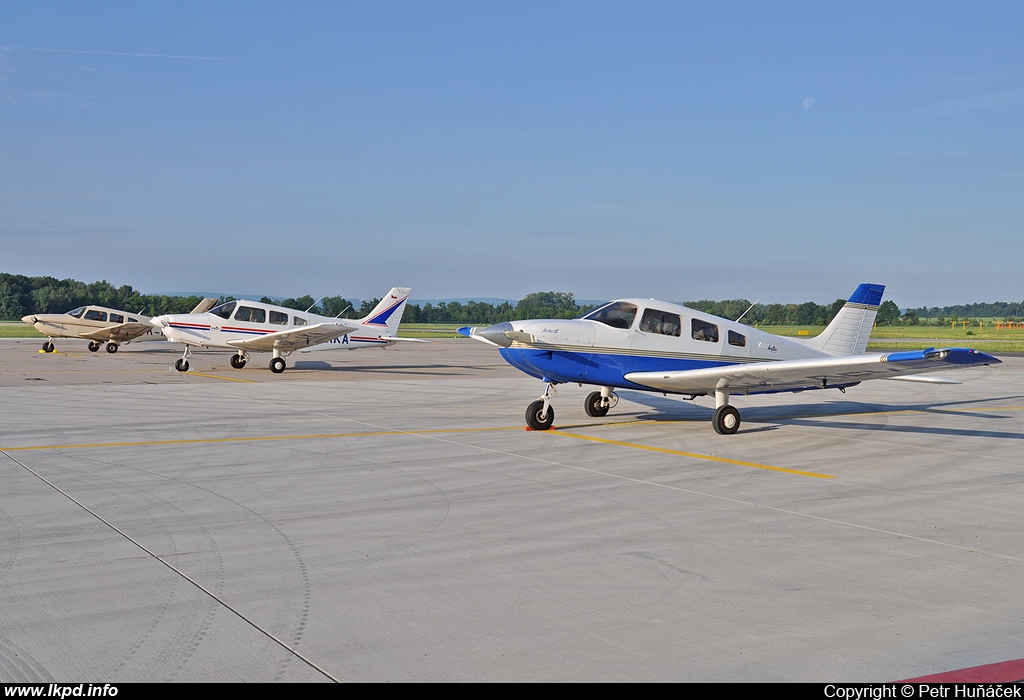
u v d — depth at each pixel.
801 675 3.65
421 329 93.25
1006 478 8.66
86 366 25.67
